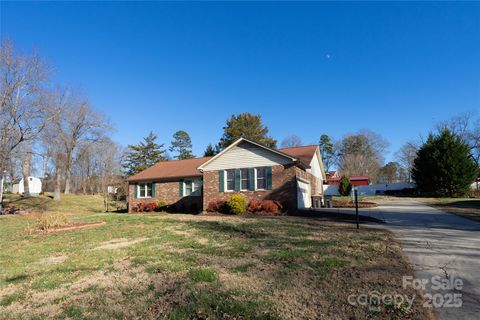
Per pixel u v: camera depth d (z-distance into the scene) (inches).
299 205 781.3
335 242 340.8
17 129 1031.6
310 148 1004.6
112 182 1509.6
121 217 722.8
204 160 1103.6
